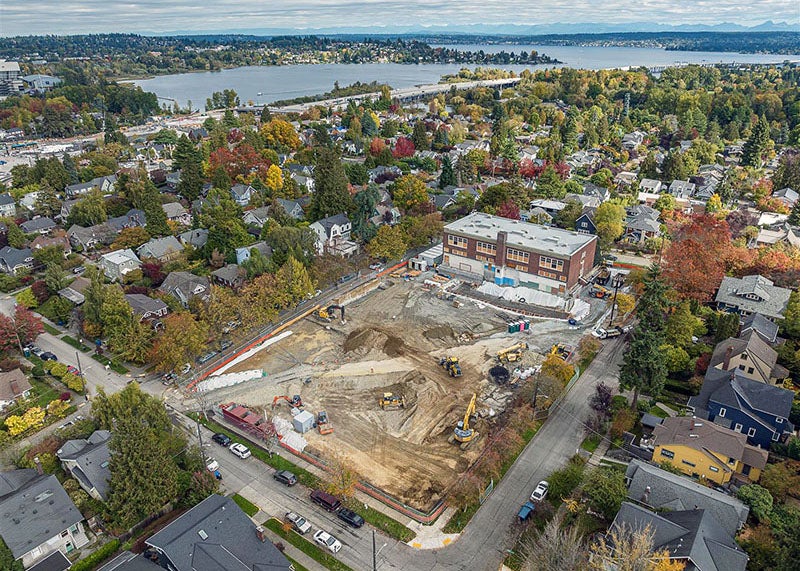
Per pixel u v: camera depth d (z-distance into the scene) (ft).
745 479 165.58
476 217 343.26
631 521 139.13
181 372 229.66
